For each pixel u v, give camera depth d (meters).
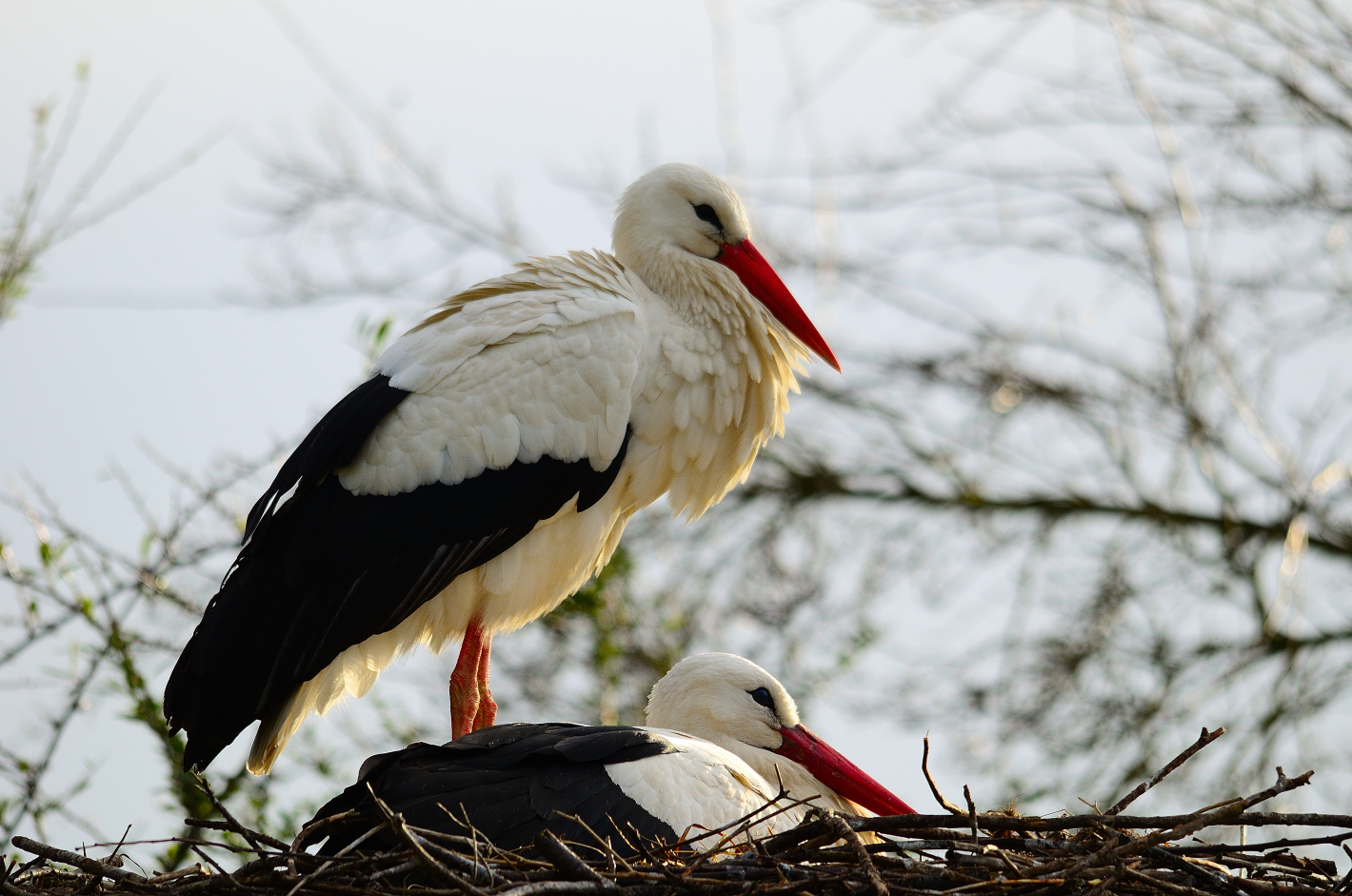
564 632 16.47
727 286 12.58
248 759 11.14
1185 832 7.91
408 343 11.94
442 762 9.12
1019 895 8.02
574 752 9.11
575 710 16.53
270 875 8.12
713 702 11.77
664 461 12.34
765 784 10.05
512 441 11.52
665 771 9.23
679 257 12.75
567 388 11.64
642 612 16.59
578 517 11.97
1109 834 8.28
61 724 11.03
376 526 11.33
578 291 12.00
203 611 11.88
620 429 11.79
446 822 8.73
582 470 11.73
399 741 13.92
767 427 13.08
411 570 11.38
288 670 11.05
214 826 8.30
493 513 11.52
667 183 13.16
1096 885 7.91
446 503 11.43
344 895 8.02
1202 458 19.59
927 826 8.38
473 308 11.95
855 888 7.99
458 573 11.57
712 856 8.36
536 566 11.89
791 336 13.06
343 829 8.82
